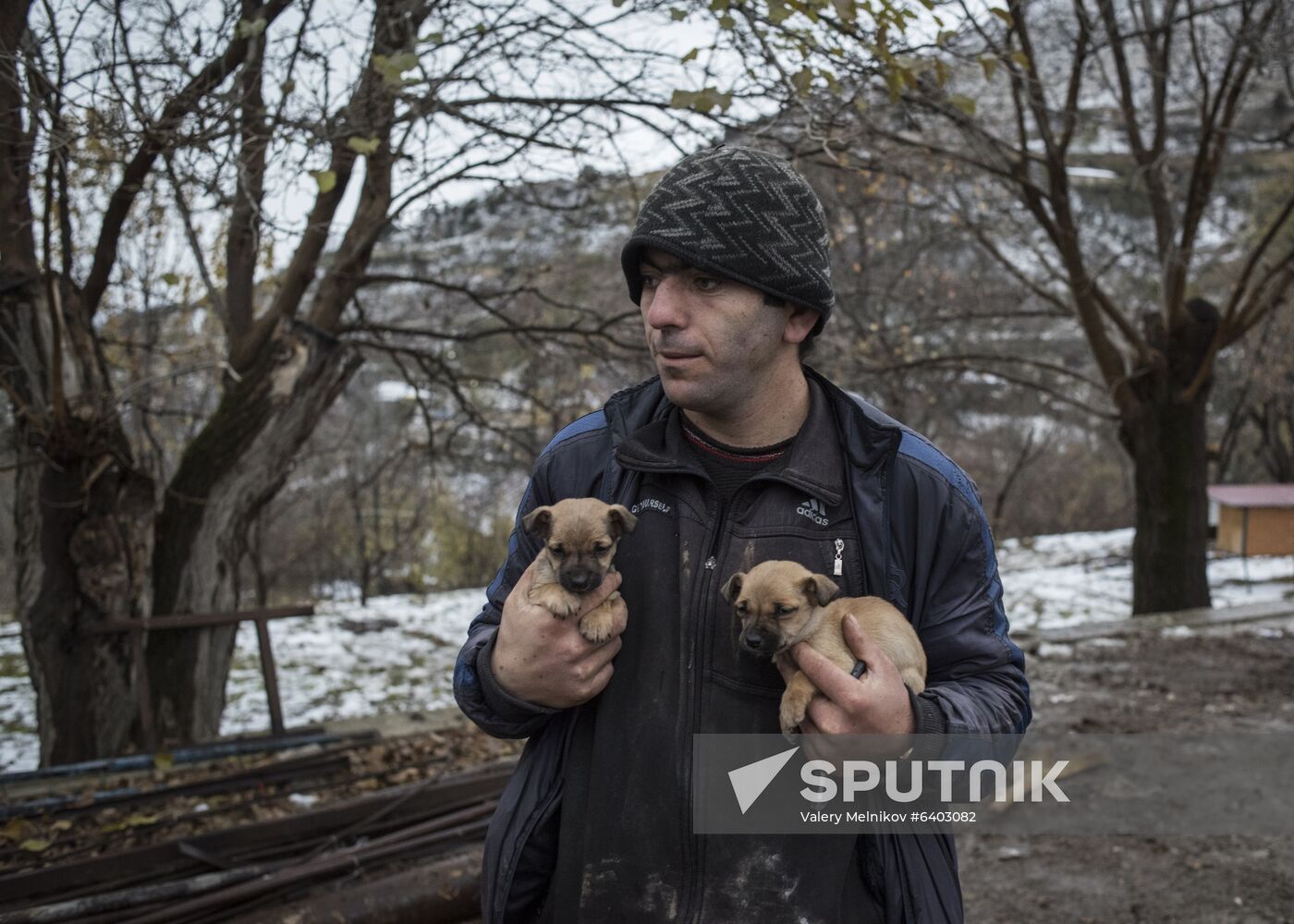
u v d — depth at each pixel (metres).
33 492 7.18
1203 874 5.95
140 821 6.09
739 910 2.07
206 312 12.94
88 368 7.14
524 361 12.71
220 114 5.75
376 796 6.09
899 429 2.30
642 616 2.25
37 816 6.18
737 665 2.19
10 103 6.04
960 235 14.48
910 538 2.29
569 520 2.23
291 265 8.05
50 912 4.84
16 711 9.42
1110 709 9.00
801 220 2.18
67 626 7.31
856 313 12.98
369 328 8.95
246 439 7.93
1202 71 12.34
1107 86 13.35
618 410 2.52
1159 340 13.64
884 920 2.16
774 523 2.27
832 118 6.30
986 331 18.47
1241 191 21.73
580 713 2.30
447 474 17.23
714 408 2.24
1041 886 5.93
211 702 8.01
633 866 2.12
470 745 7.70
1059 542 21.33
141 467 8.34
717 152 2.22
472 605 15.24
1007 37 8.31
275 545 22.80
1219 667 10.45
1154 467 13.60
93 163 5.81
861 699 1.96
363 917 4.71
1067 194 12.30
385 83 6.27
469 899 4.86
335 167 7.02
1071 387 23.19
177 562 7.84
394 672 10.82
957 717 2.09
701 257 2.08
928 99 7.48
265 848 5.63
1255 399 22.94
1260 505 15.88
